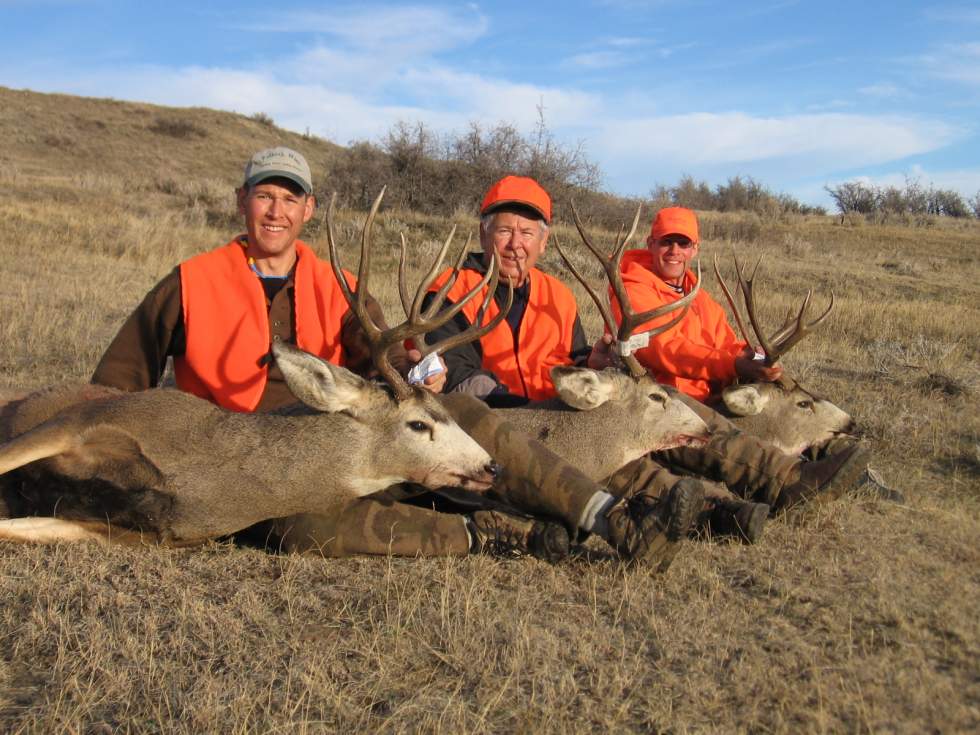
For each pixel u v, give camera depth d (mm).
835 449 2961
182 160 18516
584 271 7328
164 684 1425
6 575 1716
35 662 1479
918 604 1794
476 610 1688
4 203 8227
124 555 1840
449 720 1360
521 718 1377
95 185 10398
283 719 1352
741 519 2059
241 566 1854
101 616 1618
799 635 1660
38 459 1812
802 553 2074
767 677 1492
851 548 2119
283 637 1589
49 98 20859
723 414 2881
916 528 2303
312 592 1762
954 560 2088
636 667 1525
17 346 3844
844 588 1873
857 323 5922
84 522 1868
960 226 15641
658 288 2879
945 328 5852
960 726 1355
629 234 2340
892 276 8852
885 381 4328
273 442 1859
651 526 1829
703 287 7047
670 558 1849
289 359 1815
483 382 2453
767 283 7727
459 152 11234
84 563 1779
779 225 13484
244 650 1535
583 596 1808
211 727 1322
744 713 1399
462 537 1943
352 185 11211
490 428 1992
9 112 18875
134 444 1815
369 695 1428
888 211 17062
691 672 1511
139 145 18812
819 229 13281
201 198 10297
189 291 2158
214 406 1929
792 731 1352
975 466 3078
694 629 1666
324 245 7801
